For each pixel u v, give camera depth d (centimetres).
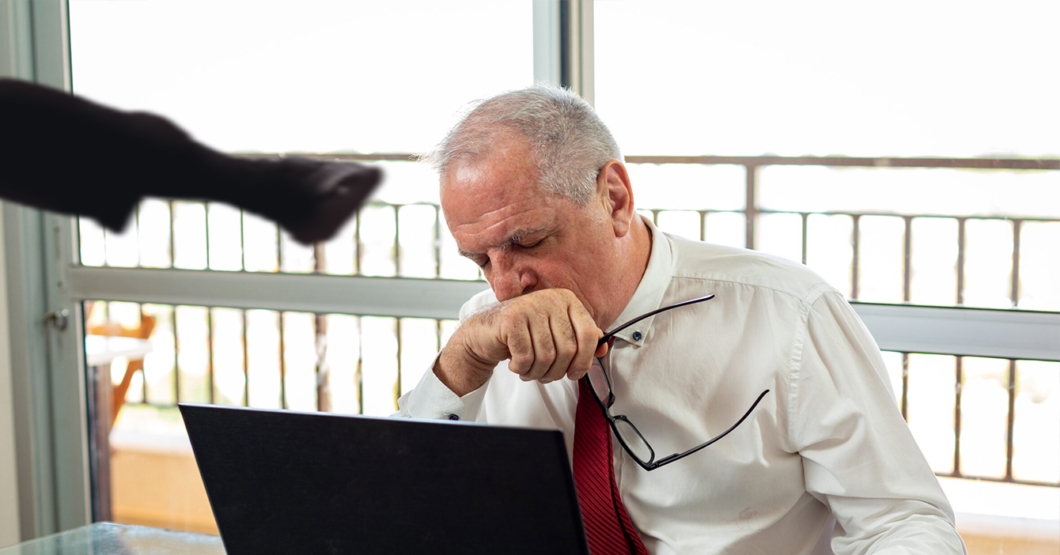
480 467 72
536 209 105
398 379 276
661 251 127
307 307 234
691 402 123
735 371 123
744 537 120
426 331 270
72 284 251
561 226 107
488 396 137
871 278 205
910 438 116
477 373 109
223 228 245
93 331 263
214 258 246
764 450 120
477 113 109
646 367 125
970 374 213
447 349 110
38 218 251
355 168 235
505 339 103
